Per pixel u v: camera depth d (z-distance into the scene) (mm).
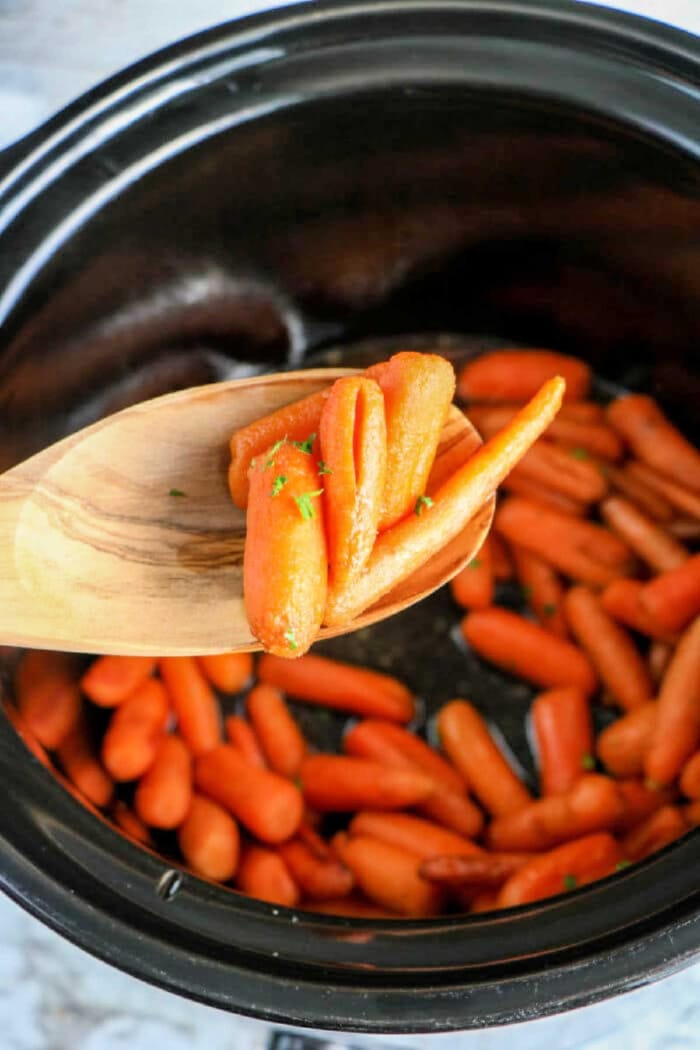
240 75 756
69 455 720
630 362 847
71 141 751
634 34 746
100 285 773
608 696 813
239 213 786
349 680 811
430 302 848
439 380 703
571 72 747
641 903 656
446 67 751
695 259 778
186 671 809
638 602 805
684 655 785
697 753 778
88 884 668
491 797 795
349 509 683
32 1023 791
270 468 688
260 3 900
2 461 765
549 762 797
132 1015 787
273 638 680
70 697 795
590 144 757
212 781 795
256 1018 651
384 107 760
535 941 655
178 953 658
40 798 683
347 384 689
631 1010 740
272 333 843
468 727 802
